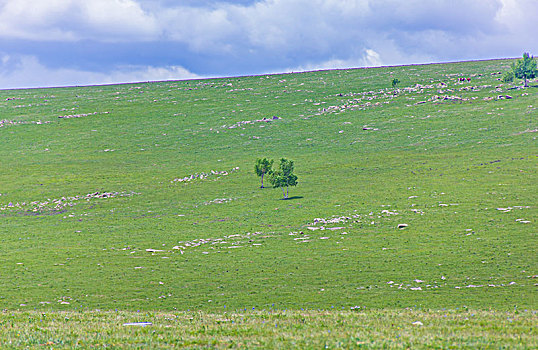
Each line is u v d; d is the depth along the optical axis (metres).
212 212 109.75
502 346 20.59
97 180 146.50
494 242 74.31
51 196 131.62
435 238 79.25
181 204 119.31
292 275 65.94
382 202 106.19
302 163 154.88
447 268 65.06
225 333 24.80
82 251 83.06
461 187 112.31
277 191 126.00
